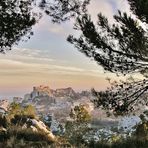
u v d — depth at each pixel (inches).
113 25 518.0
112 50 526.9
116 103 532.7
